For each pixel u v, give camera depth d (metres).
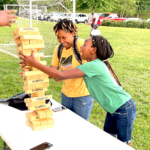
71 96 2.31
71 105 2.41
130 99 1.97
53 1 7.90
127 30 17.80
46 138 1.69
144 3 40.31
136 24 21.25
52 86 5.12
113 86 1.89
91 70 1.79
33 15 15.50
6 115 2.07
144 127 3.51
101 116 3.85
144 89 5.09
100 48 1.82
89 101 2.34
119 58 8.15
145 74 6.29
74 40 2.18
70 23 2.10
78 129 1.84
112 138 1.71
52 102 2.42
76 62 2.22
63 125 1.90
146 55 8.88
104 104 1.98
